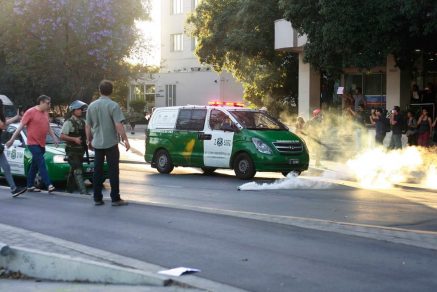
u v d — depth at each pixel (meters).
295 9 20.94
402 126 20.69
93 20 25.34
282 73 33.56
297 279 6.00
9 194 11.95
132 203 10.56
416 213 10.41
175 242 7.56
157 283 5.79
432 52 23.55
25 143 13.98
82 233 8.09
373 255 6.94
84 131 12.25
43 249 7.02
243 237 7.83
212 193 13.14
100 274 6.09
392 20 18.95
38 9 24.89
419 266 6.48
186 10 48.81
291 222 8.82
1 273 6.59
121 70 28.00
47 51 25.62
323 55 20.88
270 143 15.66
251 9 30.09
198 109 17.31
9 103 29.97
